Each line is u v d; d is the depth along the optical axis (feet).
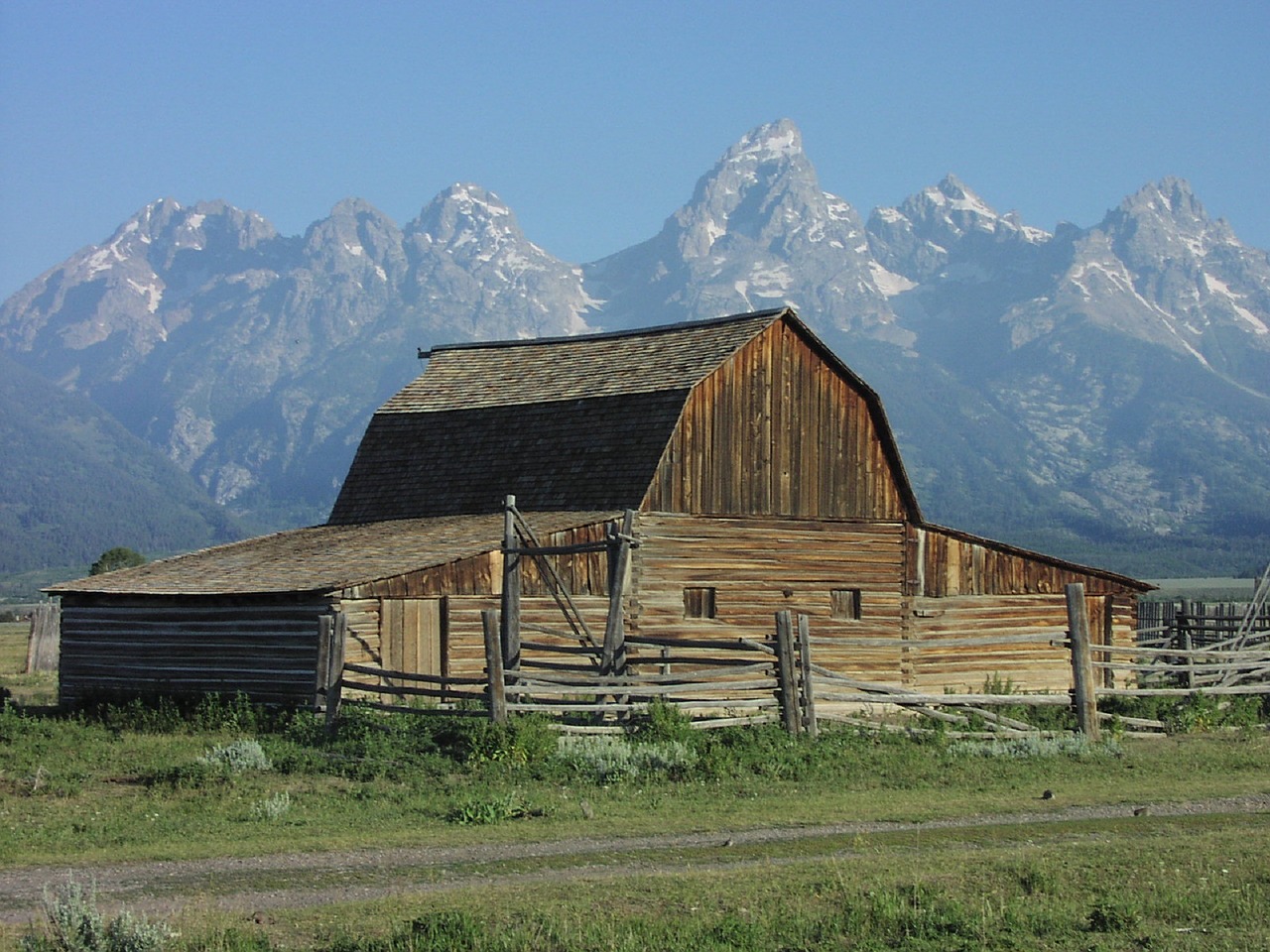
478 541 140.97
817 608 158.51
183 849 73.56
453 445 173.78
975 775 96.58
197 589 140.36
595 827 78.84
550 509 156.56
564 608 138.51
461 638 136.98
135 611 147.54
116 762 102.12
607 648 115.03
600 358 172.76
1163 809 85.10
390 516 173.99
